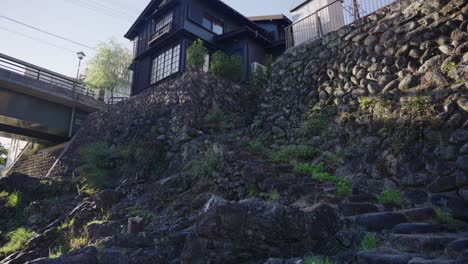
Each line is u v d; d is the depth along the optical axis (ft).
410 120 18.12
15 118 50.11
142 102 41.93
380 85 21.44
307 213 11.39
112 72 78.13
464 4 18.60
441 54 18.69
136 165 31.78
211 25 53.98
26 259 18.48
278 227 10.77
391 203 15.06
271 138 27.66
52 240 20.49
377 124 20.03
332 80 25.35
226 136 30.81
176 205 20.11
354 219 12.20
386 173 18.20
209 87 36.99
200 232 11.30
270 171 19.44
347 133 21.85
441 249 9.10
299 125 26.08
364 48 23.72
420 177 16.42
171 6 52.60
